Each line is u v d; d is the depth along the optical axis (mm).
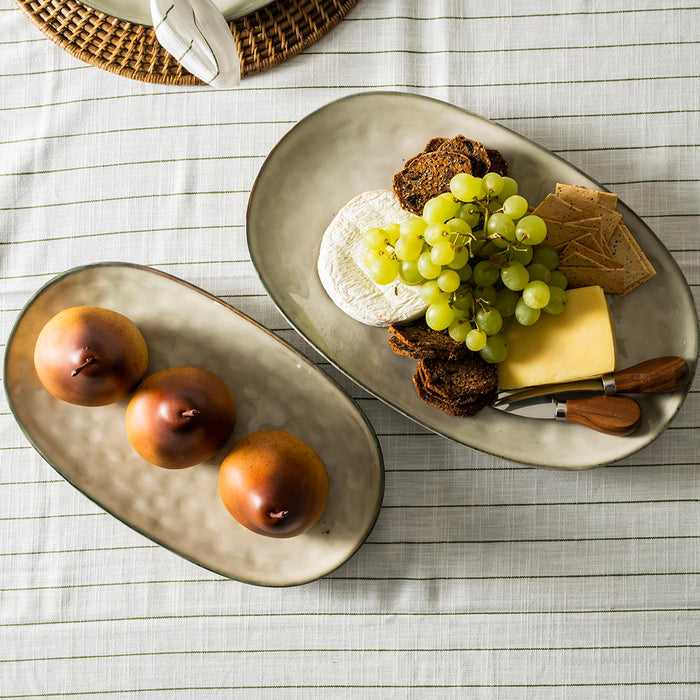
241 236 1212
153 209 1216
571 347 1146
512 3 1209
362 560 1199
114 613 1208
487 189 1114
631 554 1189
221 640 1204
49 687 1207
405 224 1115
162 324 1190
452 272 1104
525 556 1193
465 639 1194
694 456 1189
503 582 1193
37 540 1212
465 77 1208
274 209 1175
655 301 1163
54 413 1188
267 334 1162
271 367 1185
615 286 1155
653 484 1190
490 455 1147
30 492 1213
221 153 1215
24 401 1183
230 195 1214
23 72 1221
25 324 1176
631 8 1207
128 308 1189
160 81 1208
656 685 1185
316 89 1212
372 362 1175
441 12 1211
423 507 1196
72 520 1212
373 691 1196
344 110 1170
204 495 1187
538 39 1208
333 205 1188
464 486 1196
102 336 1125
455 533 1196
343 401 1173
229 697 1201
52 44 1221
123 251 1215
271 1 1190
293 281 1177
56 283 1174
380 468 1153
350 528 1178
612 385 1139
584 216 1138
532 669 1190
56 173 1221
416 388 1159
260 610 1204
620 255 1153
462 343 1139
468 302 1122
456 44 1210
